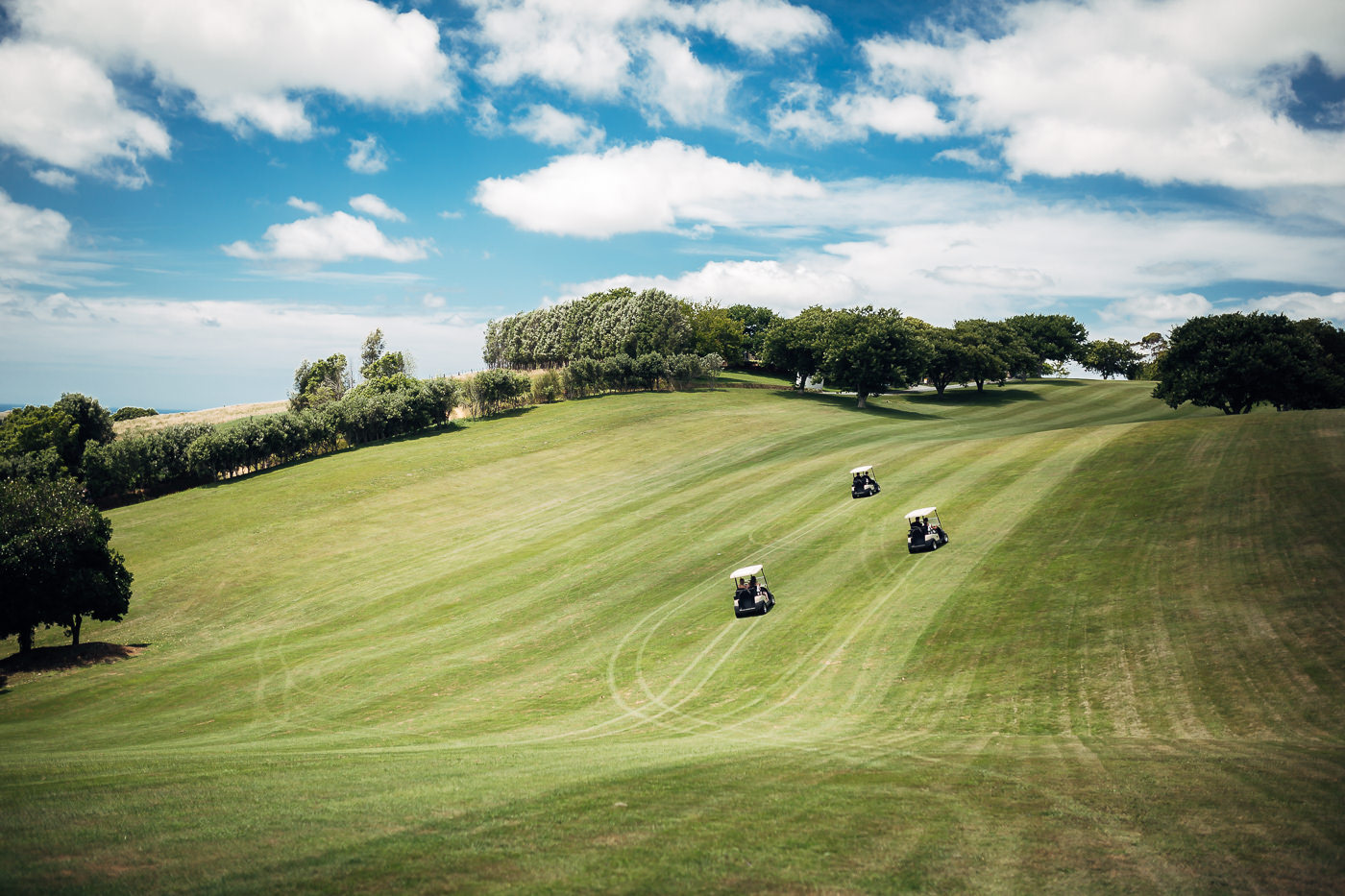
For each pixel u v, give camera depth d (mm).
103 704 25594
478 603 34719
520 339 130125
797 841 8742
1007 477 39875
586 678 24422
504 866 7891
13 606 29188
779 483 49344
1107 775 11703
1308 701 14875
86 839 8797
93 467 60500
